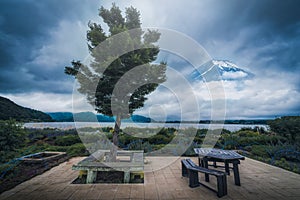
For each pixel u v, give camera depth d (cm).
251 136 734
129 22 399
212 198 228
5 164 352
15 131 424
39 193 244
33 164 404
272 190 255
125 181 289
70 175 333
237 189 259
